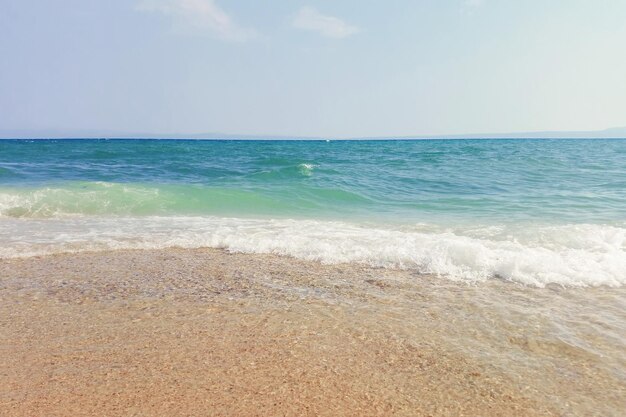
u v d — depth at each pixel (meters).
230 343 4.27
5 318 4.81
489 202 13.57
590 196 14.45
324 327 4.65
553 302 5.36
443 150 50.44
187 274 6.46
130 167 22.91
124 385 3.53
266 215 11.69
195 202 12.84
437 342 4.34
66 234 9.02
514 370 3.84
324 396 3.44
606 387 3.58
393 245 7.87
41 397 3.35
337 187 16.33
